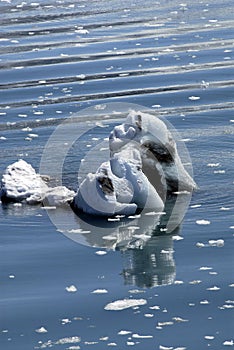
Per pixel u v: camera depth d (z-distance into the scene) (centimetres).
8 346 3828
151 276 4416
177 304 4128
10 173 5491
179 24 9681
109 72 7938
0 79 7850
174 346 3784
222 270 4447
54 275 4450
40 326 3972
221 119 6569
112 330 3925
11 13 10619
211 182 5478
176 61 8212
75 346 3809
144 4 10888
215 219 5034
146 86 7500
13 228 5009
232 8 10462
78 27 9700
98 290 4275
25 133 6397
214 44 8781
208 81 7569
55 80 7762
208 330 3900
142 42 8944
